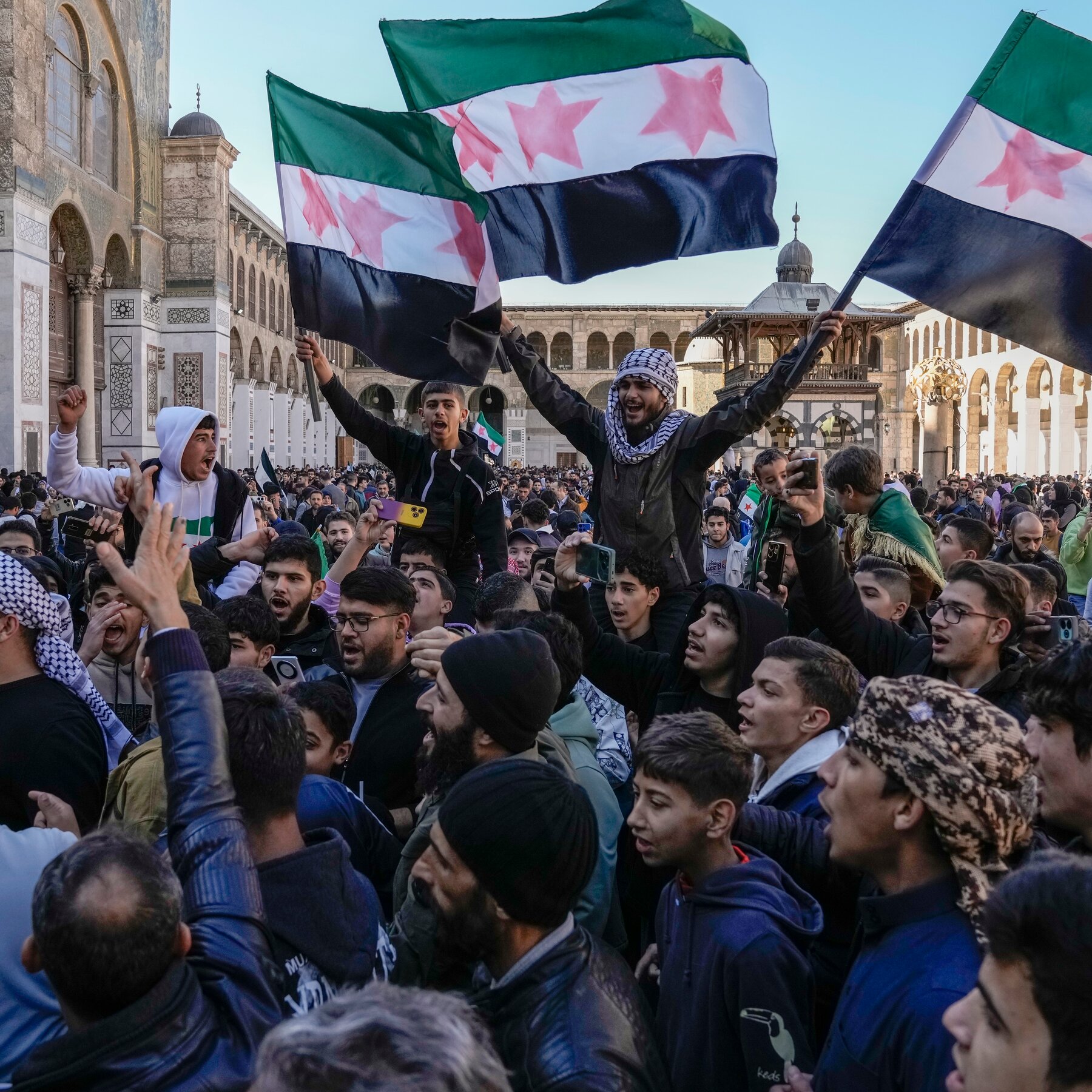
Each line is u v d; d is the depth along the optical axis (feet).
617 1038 6.32
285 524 29.19
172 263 108.78
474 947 6.70
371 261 16.94
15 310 73.46
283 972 6.47
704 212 16.40
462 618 19.07
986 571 11.74
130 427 102.42
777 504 15.84
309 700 10.67
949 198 13.57
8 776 10.33
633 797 13.10
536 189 16.81
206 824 6.66
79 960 5.32
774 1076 7.05
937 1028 5.90
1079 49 13.29
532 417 221.46
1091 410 151.43
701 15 16.25
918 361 192.95
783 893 7.90
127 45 97.14
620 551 16.87
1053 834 9.09
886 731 6.60
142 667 9.77
